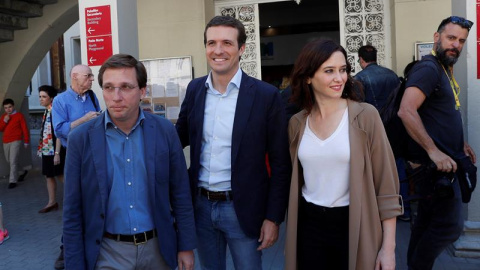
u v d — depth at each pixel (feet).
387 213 6.78
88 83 13.71
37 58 27.89
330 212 7.13
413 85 9.30
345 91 7.23
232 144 7.64
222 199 7.89
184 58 21.15
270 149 7.81
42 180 29.40
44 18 26.05
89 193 6.83
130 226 6.97
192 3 21.02
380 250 6.83
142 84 7.02
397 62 18.93
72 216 6.88
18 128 27.17
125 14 14.80
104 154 6.85
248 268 8.02
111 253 7.01
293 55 33.30
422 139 9.23
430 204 10.03
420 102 9.32
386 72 15.55
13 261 14.42
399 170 16.02
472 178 9.69
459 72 13.64
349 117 6.95
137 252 7.04
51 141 20.53
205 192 8.07
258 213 7.80
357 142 6.82
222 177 7.86
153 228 7.16
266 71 33.88
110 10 14.30
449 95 9.56
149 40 21.62
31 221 19.24
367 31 20.34
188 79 21.13
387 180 6.82
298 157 7.37
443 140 9.59
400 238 14.99
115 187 6.90
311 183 7.27
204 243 8.37
